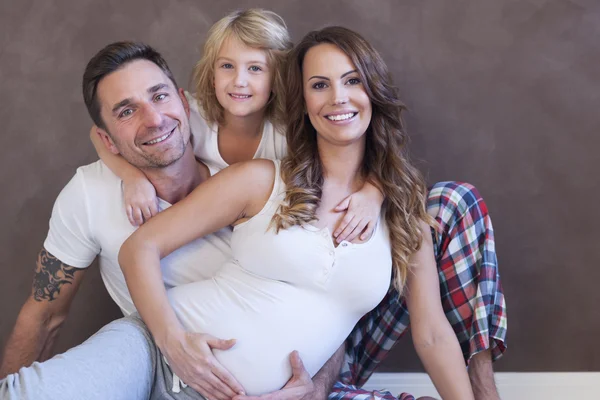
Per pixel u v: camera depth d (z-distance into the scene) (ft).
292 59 6.02
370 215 5.79
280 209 5.69
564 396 8.11
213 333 5.56
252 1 7.79
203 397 5.57
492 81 7.77
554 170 7.88
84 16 7.90
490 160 7.91
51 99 8.03
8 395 4.62
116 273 6.44
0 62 7.99
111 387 5.09
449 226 6.51
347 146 5.90
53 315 6.56
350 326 6.02
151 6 7.86
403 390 8.27
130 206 6.05
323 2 7.75
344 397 5.95
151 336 5.70
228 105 6.61
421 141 7.91
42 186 8.16
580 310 8.06
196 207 5.77
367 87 5.77
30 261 8.27
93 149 8.08
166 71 6.26
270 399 5.40
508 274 8.07
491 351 6.65
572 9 7.62
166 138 6.01
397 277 6.05
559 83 7.73
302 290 5.67
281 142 6.95
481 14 7.68
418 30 7.73
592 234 7.94
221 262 6.22
